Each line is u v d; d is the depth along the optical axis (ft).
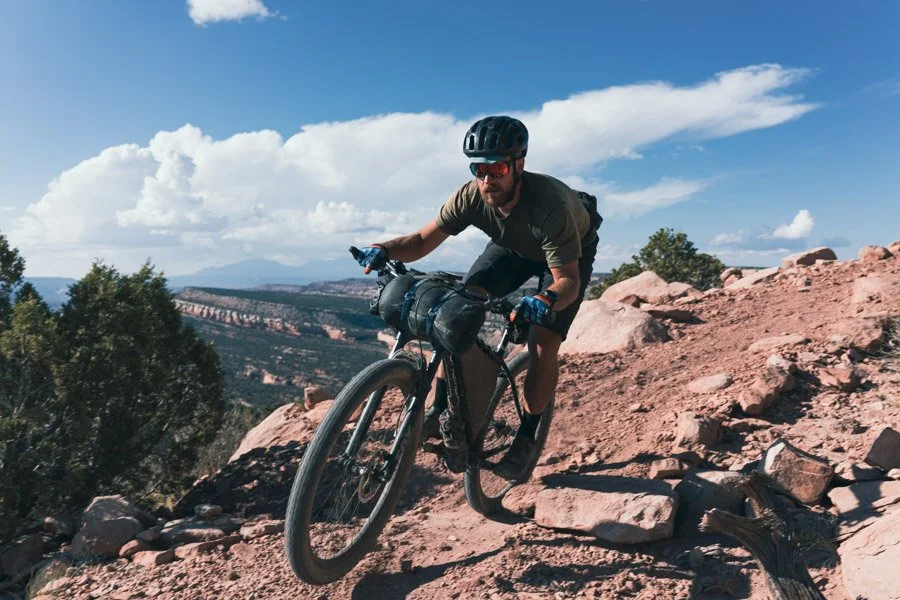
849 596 8.29
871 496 10.39
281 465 17.81
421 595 9.64
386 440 11.13
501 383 12.55
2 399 24.86
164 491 28.73
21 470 22.03
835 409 14.40
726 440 13.70
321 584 9.28
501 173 9.48
